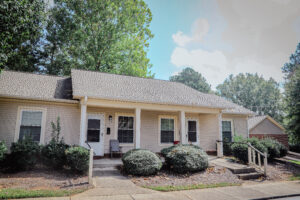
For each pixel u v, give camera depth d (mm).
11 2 7348
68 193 5465
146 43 25578
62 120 10016
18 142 7984
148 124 12359
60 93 10531
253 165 9539
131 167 7680
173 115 13180
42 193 5320
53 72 22078
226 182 7441
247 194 6086
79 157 7344
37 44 21828
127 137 11711
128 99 9648
